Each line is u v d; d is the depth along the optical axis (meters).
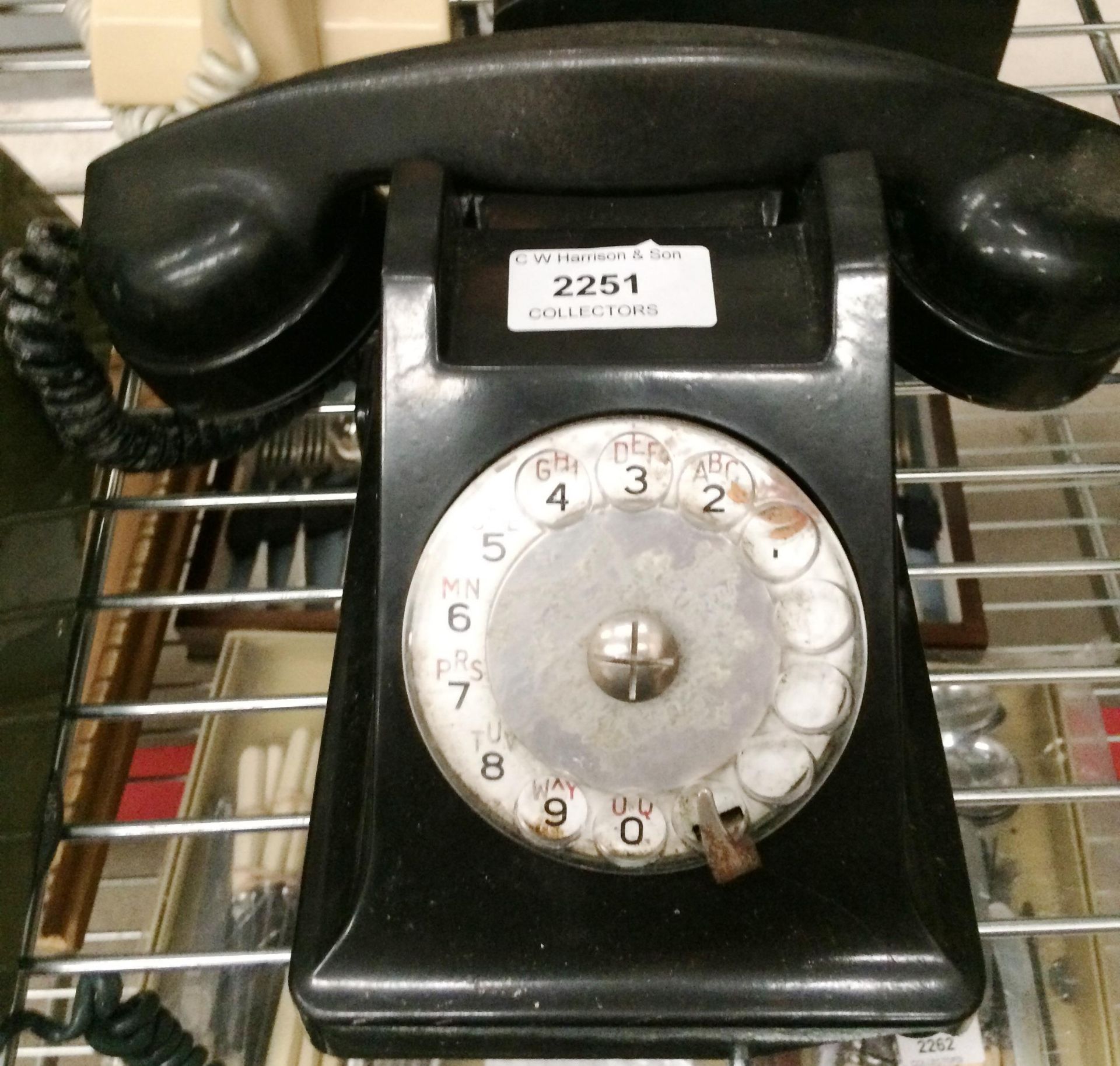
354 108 0.22
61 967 0.23
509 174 0.22
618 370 0.21
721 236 0.22
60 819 0.25
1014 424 0.42
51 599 0.25
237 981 0.30
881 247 0.21
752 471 0.20
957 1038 0.28
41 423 0.25
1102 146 0.22
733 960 0.19
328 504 0.35
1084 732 0.34
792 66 0.21
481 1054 0.21
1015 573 0.28
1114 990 0.30
